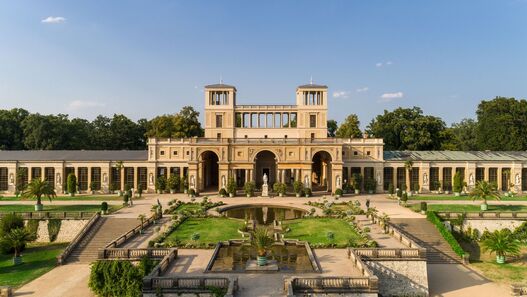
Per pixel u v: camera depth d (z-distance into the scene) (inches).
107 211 1927.9
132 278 1055.6
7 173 2967.5
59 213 1820.9
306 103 3314.5
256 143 2965.1
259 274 1062.4
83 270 1358.3
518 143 3622.0
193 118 4471.0
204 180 3277.6
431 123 3848.4
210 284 942.4
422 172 3078.2
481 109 4055.1
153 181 3078.2
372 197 2733.8
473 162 3073.3
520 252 1644.9
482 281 1312.7
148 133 4264.3
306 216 1915.6
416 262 1197.7
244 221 1830.7
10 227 1694.1
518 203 2329.0
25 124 3794.3
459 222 1817.2
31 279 1268.5
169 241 1417.3
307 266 1147.9
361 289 948.6
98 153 3225.9
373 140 3110.2
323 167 3444.9
